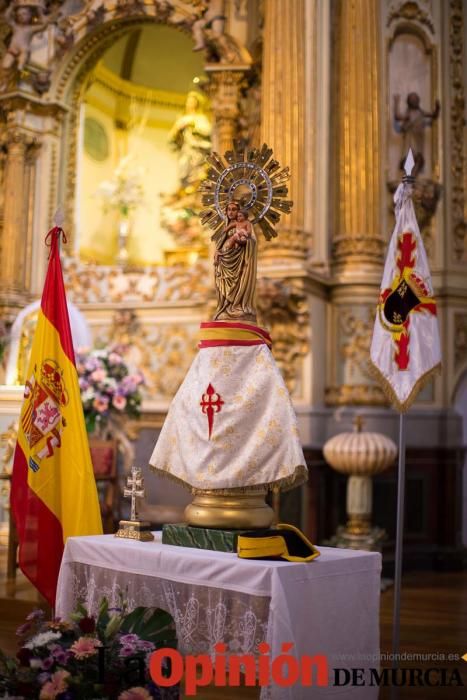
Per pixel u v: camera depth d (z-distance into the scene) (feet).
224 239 16.62
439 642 20.66
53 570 18.53
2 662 13.94
